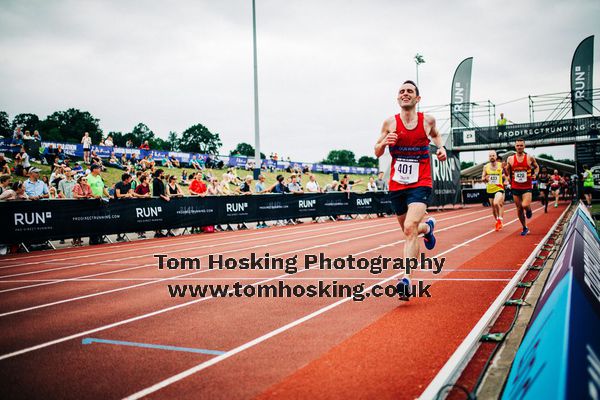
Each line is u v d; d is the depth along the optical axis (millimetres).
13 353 3266
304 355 3020
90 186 11742
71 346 3387
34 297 5250
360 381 2553
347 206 19484
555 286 2416
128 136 94875
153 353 3174
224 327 3756
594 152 26281
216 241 11281
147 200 12602
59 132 77938
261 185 18266
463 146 29391
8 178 11172
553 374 1424
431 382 2477
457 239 9508
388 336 3328
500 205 10500
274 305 4473
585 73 26531
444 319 3684
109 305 4707
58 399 2477
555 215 15758
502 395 2184
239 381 2631
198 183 15094
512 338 3184
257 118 19859
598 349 1698
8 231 9805
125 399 2449
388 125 4559
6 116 75375
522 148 9180
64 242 12219
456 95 29172
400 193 4586
